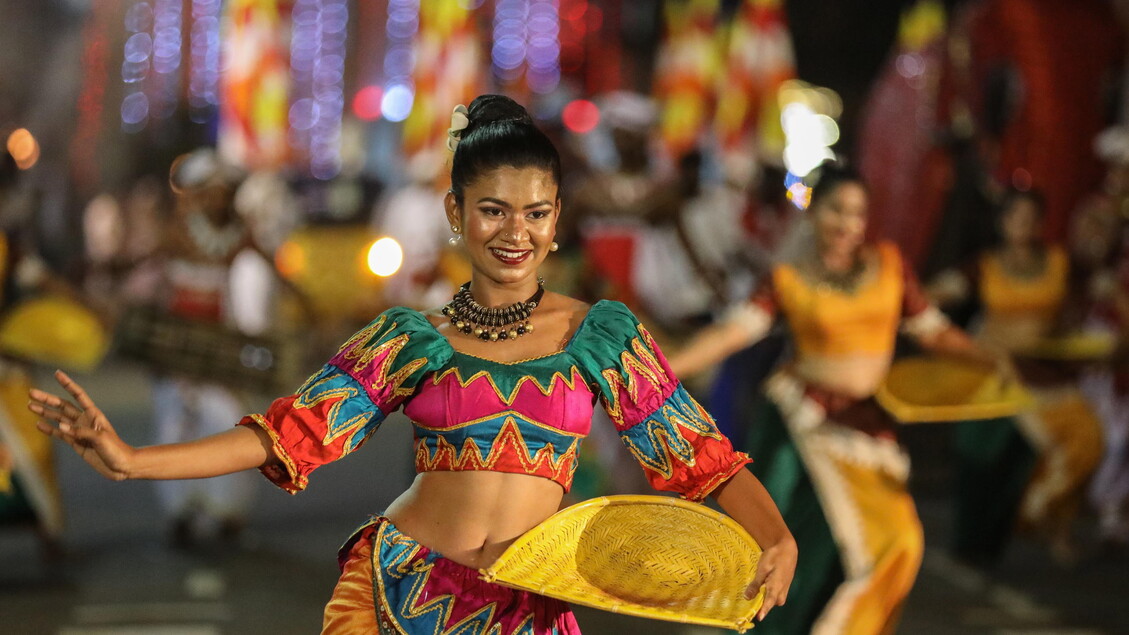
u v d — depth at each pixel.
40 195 13.94
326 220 31.36
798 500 9.78
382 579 5.88
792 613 9.63
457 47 26.45
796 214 16.67
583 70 35.19
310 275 28.53
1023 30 19.34
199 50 33.66
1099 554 15.38
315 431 5.84
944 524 16.70
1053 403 14.49
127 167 39.72
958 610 12.50
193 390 14.93
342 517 16.39
